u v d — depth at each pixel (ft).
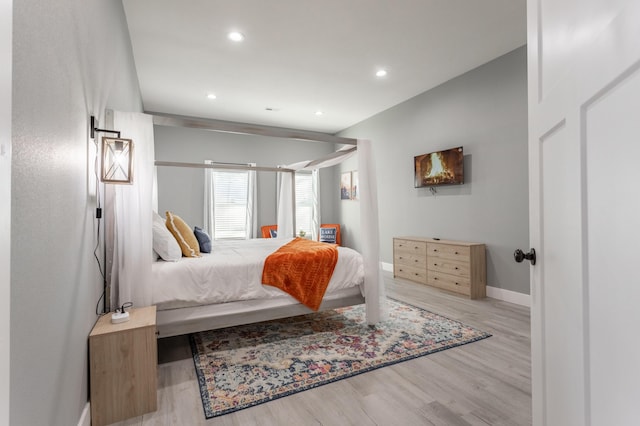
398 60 13.38
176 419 5.82
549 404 3.29
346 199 23.89
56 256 3.88
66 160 4.27
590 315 2.33
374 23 10.77
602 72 2.08
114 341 5.78
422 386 6.79
